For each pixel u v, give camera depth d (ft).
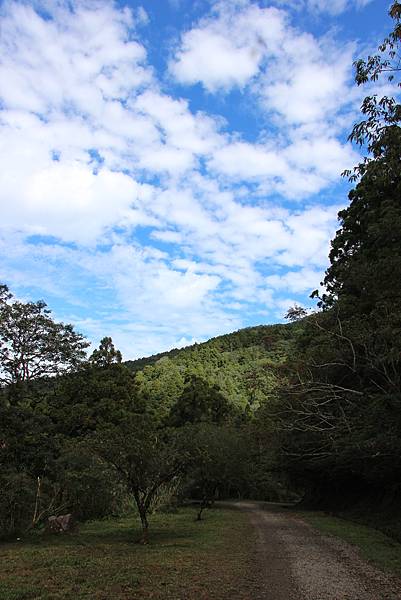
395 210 66.69
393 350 45.01
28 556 39.06
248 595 26.48
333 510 100.48
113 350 134.72
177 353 331.98
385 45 24.80
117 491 75.72
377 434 54.08
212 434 87.40
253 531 59.77
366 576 32.22
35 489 57.62
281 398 75.51
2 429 59.31
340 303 70.03
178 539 50.90
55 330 110.52
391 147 27.32
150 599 25.11
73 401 118.32
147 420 53.62
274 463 118.42
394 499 74.79
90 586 27.96
